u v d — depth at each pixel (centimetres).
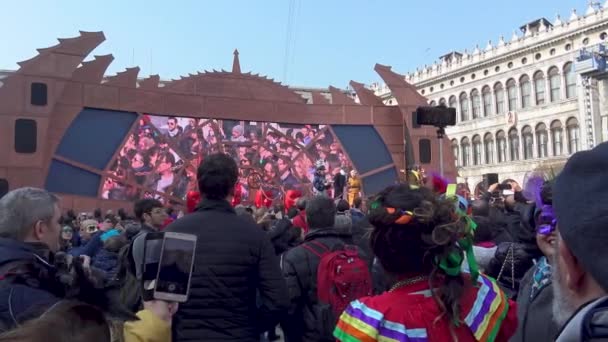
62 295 263
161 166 2331
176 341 353
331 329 414
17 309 250
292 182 2525
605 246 113
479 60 5659
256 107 2530
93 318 142
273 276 373
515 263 396
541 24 5106
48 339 130
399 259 250
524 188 290
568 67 4859
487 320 242
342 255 436
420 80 6456
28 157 2078
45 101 2123
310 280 452
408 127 2625
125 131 2295
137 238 273
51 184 2128
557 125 4922
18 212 302
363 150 2625
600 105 4484
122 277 272
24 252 283
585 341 114
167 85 2459
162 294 234
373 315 241
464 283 249
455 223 242
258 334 387
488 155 5638
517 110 5306
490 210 603
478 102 5750
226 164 390
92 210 2167
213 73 2519
